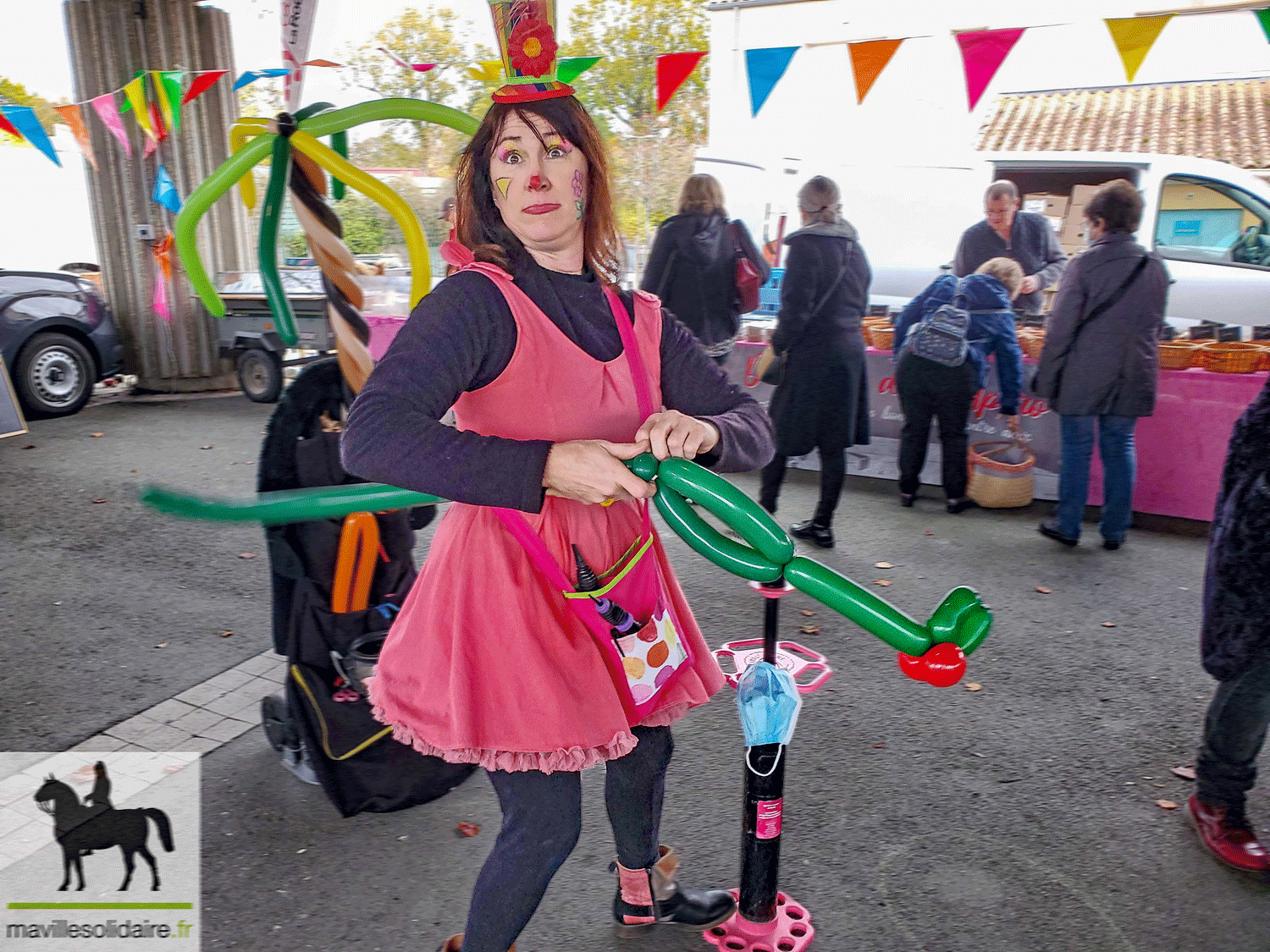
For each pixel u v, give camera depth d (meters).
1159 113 12.71
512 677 1.34
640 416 1.43
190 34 7.55
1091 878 2.20
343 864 2.22
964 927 2.03
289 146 1.93
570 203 1.36
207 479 5.66
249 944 1.96
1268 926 2.05
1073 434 4.43
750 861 1.88
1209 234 6.31
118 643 3.42
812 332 4.21
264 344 7.59
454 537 1.42
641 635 1.44
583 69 1.96
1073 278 4.23
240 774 2.58
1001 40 3.07
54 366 7.30
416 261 1.97
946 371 4.80
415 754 2.41
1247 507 2.00
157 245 7.60
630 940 1.96
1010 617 3.73
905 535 4.76
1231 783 2.25
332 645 2.36
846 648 3.44
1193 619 3.74
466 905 2.09
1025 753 2.74
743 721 1.77
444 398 1.25
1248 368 4.68
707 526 1.48
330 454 2.34
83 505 5.10
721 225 4.63
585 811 2.43
